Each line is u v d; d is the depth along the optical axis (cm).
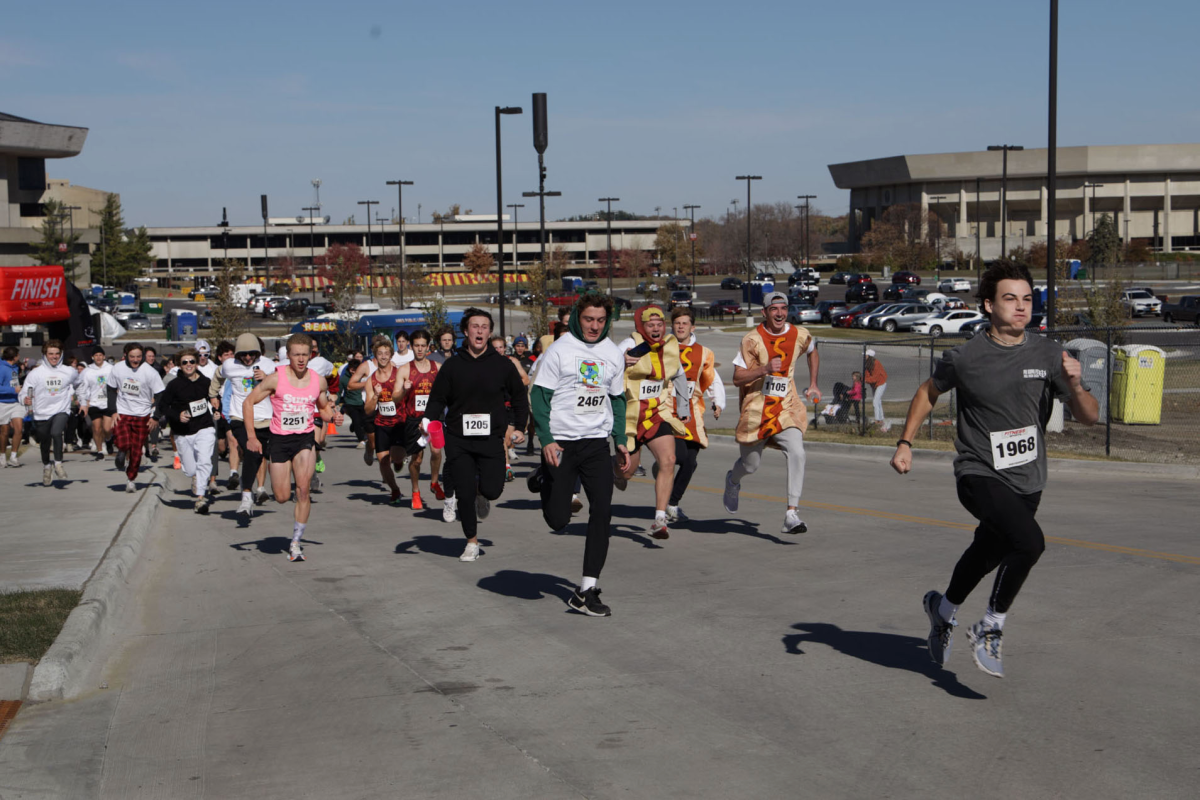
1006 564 526
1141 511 1147
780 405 1007
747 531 1071
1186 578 809
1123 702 539
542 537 1074
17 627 693
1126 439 1983
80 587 820
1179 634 659
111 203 14000
